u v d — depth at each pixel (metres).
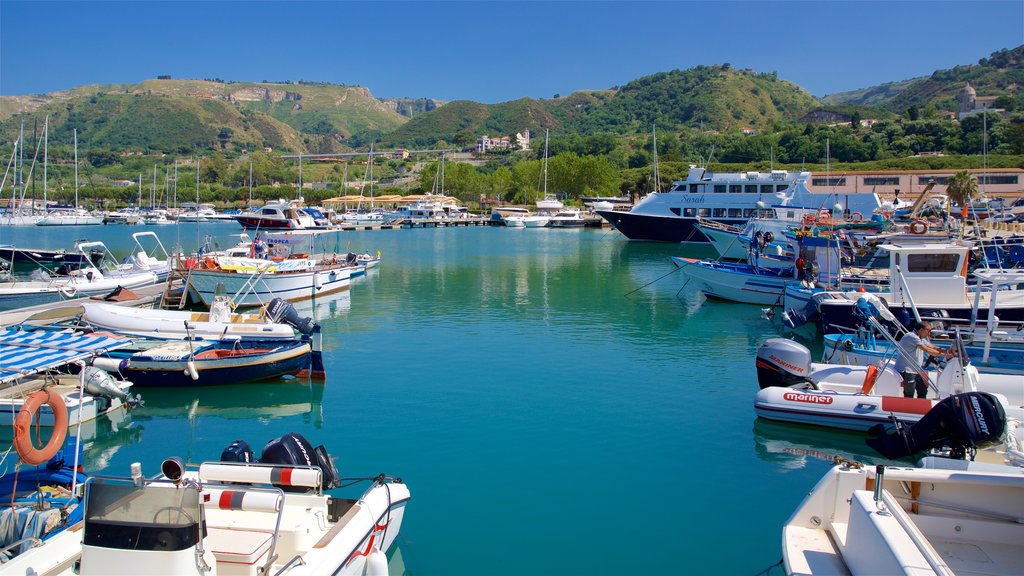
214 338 21.02
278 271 33.72
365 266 46.66
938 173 80.31
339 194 139.25
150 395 18.86
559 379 20.67
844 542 7.96
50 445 9.60
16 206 102.75
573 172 128.38
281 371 19.81
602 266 51.75
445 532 11.65
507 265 52.28
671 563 10.77
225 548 8.48
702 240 67.25
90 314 22.27
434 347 24.84
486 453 15.01
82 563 7.36
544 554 11.00
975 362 17.83
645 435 16.05
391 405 18.25
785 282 32.59
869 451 14.91
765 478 13.78
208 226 99.69
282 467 9.90
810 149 134.38
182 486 7.36
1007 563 7.51
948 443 12.98
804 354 16.53
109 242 69.44
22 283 31.56
